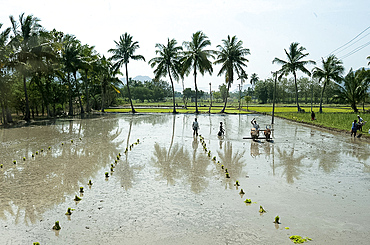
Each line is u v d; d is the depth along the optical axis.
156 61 55.09
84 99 67.81
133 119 42.75
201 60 52.22
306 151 17.75
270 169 13.42
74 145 19.80
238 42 54.97
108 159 15.45
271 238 7.03
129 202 9.30
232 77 56.16
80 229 7.49
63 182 11.35
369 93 54.03
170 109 71.56
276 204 9.13
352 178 11.99
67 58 49.44
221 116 49.69
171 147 19.12
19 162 14.75
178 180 11.66
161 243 6.80
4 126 32.81
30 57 35.75
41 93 44.34
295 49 56.50
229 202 9.30
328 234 7.22
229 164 14.38
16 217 8.20
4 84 34.44
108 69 64.50
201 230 7.44
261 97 132.75
